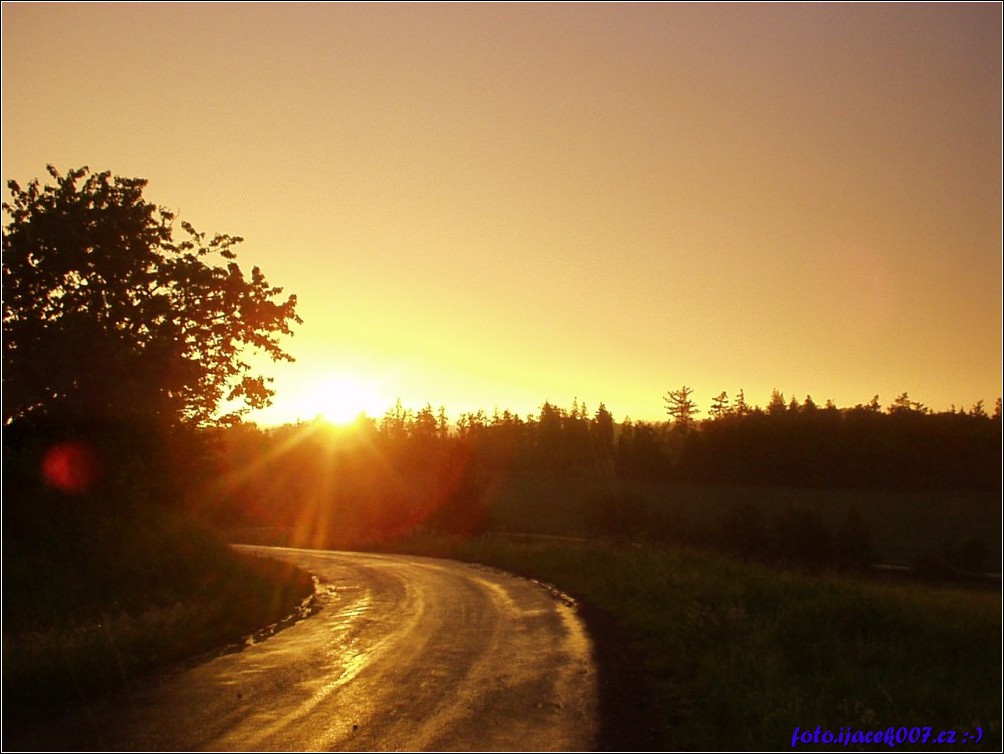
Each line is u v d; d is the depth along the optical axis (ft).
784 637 50.06
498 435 475.31
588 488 320.70
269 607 72.79
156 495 90.79
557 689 39.01
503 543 157.48
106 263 70.74
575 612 68.59
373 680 41.01
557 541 166.09
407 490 248.11
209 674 43.06
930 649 51.49
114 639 49.96
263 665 45.55
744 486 276.41
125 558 78.43
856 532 148.66
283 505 284.82
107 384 70.69
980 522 197.36
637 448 329.93
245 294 77.56
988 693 41.88
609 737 31.14
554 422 452.35
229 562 95.20
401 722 33.09
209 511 212.23
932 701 39.17
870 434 255.29
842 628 54.39
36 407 71.56
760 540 159.74
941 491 241.96
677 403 437.99
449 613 68.74
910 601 70.18
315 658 47.65
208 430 97.76
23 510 74.13
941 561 132.36
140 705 36.19
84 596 68.39
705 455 293.64
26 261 69.00
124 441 79.36
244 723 32.99
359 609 72.90
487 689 38.96
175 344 74.23
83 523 77.51
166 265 74.18
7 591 64.69
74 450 76.59
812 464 264.31
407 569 121.49
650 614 61.87
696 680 39.65
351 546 192.44
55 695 37.86
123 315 71.36
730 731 32.30
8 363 66.95
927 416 251.60
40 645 48.93
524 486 340.59
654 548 124.88
